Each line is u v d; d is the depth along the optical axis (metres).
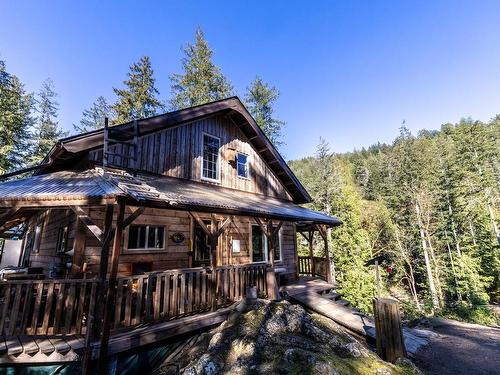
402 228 28.08
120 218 5.07
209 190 9.70
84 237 6.61
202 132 10.93
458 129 49.06
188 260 8.88
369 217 29.66
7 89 22.09
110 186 5.55
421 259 26.97
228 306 7.20
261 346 5.29
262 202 10.87
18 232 15.83
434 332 8.23
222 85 24.36
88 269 6.58
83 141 7.06
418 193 26.59
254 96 25.00
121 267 7.20
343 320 7.54
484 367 5.62
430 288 23.38
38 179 6.76
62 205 5.04
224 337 5.78
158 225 8.24
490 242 25.81
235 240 10.88
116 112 25.27
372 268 24.47
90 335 4.53
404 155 31.03
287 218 9.07
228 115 12.18
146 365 5.39
